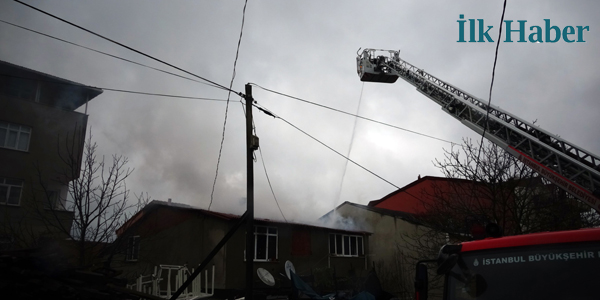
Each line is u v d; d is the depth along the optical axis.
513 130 12.16
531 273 4.86
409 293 23.06
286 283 19.31
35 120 21.66
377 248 25.88
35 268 8.20
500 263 5.07
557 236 4.92
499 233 5.75
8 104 20.91
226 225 18.41
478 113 14.58
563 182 10.60
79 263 12.25
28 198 19.77
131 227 14.18
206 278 16.02
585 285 4.56
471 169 15.30
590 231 4.80
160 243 20.00
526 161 11.80
